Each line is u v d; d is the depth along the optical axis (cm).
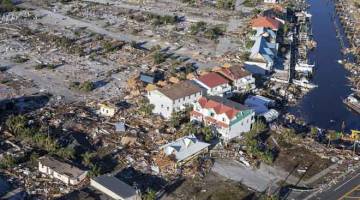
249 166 11081
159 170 10688
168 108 12888
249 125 12462
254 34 19038
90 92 14288
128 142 11644
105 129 12238
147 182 10300
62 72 15562
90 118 12756
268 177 10762
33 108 13162
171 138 11900
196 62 16775
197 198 9925
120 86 14750
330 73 16875
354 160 11544
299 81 15762
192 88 13412
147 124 12569
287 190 10350
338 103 14712
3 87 14288
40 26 19700
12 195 9656
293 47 18988
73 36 18750
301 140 12244
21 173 10362
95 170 10281
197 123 12481
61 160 10669
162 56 16812
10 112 12825
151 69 15950
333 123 13550
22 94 13925
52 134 11825
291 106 14350
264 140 12150
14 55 16650
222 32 19975
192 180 10475
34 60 16350
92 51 17388
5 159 10619
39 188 9931
